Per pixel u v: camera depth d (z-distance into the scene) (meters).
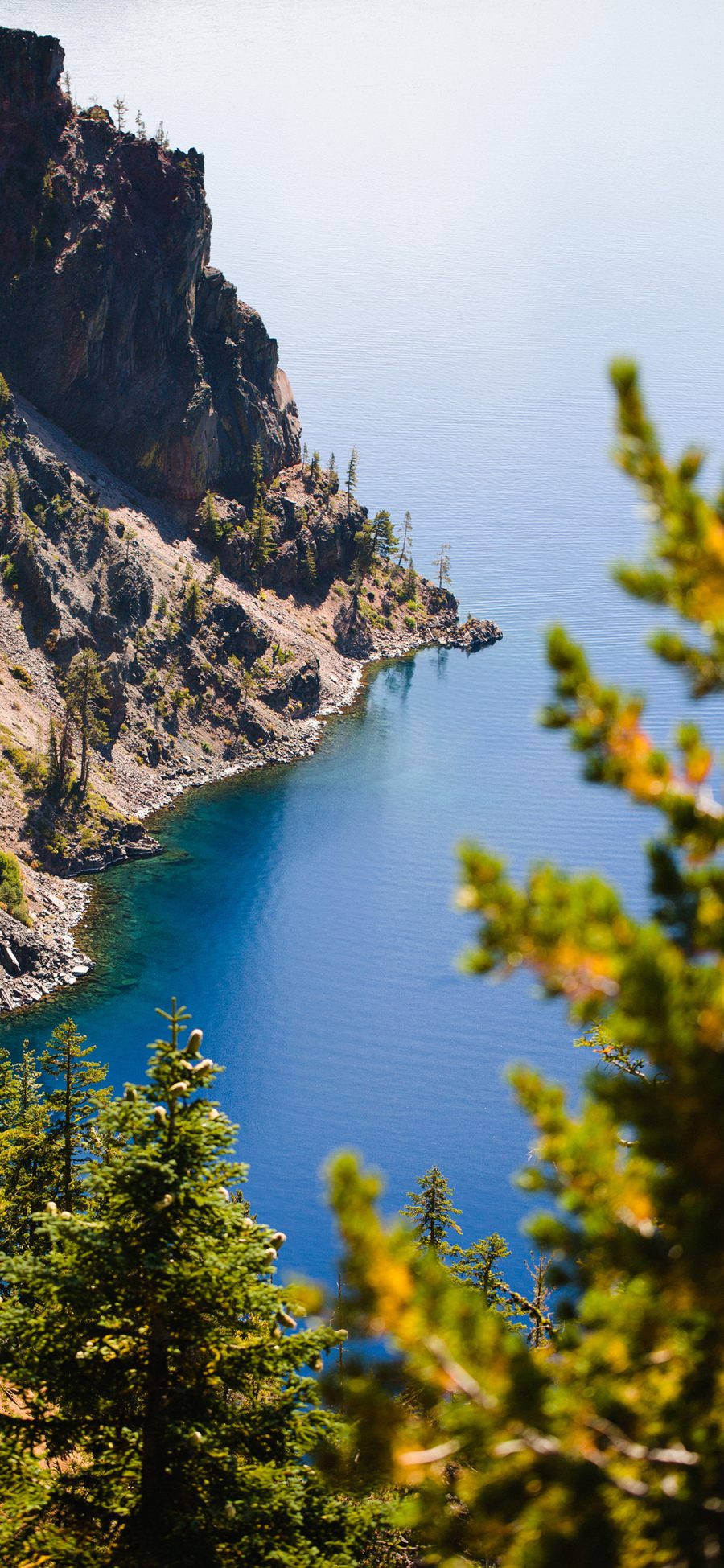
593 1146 12.08
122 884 177.62
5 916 150.75
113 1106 21.28
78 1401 20.38
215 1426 20.48
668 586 12.19
